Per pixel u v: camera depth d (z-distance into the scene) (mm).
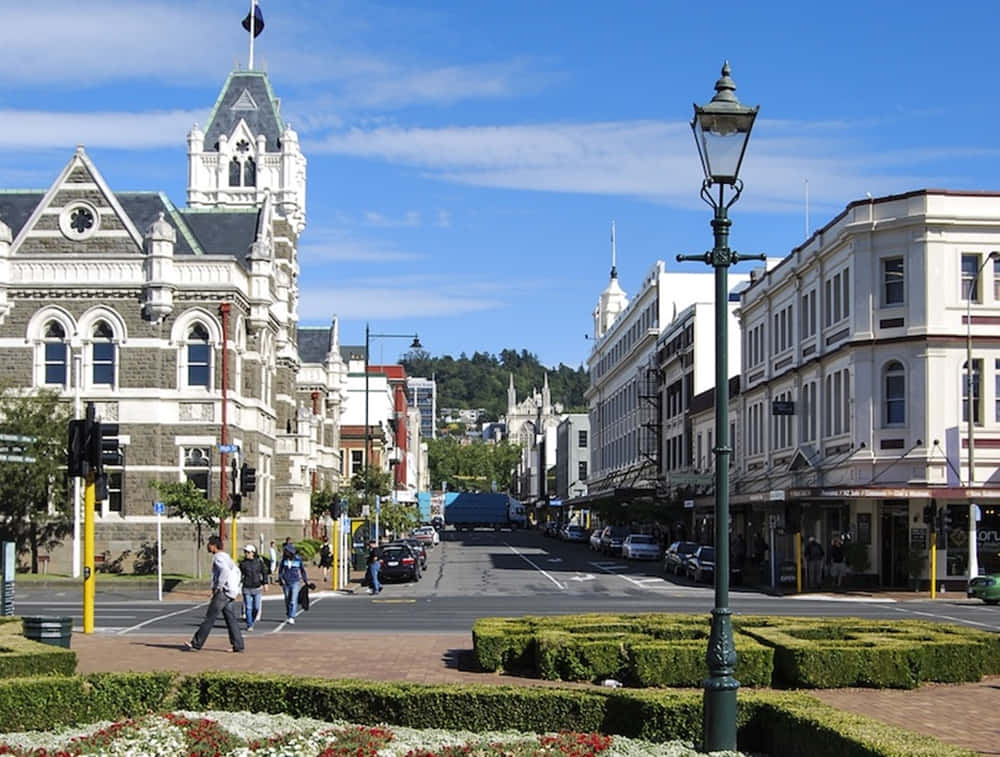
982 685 19578
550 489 185250
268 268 56469
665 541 84688
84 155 52750
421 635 27844
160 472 51719
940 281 47406
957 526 46781
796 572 48250
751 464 67062
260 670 21016
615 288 141000
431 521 166750
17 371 52000
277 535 66562
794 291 58656
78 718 15570
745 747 13906
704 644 19422
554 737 13273
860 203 49438
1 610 30812
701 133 13953
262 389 58062
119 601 40688
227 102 79625
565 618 23719
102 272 52188
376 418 106250
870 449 48375
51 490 49750
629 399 114000
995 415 47281
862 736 11484
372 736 13453
